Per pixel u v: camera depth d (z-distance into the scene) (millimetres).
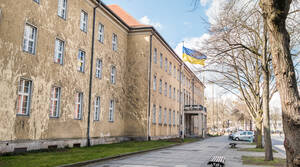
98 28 24453
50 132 17391
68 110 19438
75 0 20844
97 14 24344
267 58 17016
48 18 17625
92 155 14820
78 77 20906
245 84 25203
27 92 15836
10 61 14422
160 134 35250
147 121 29484
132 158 15422
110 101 26656
